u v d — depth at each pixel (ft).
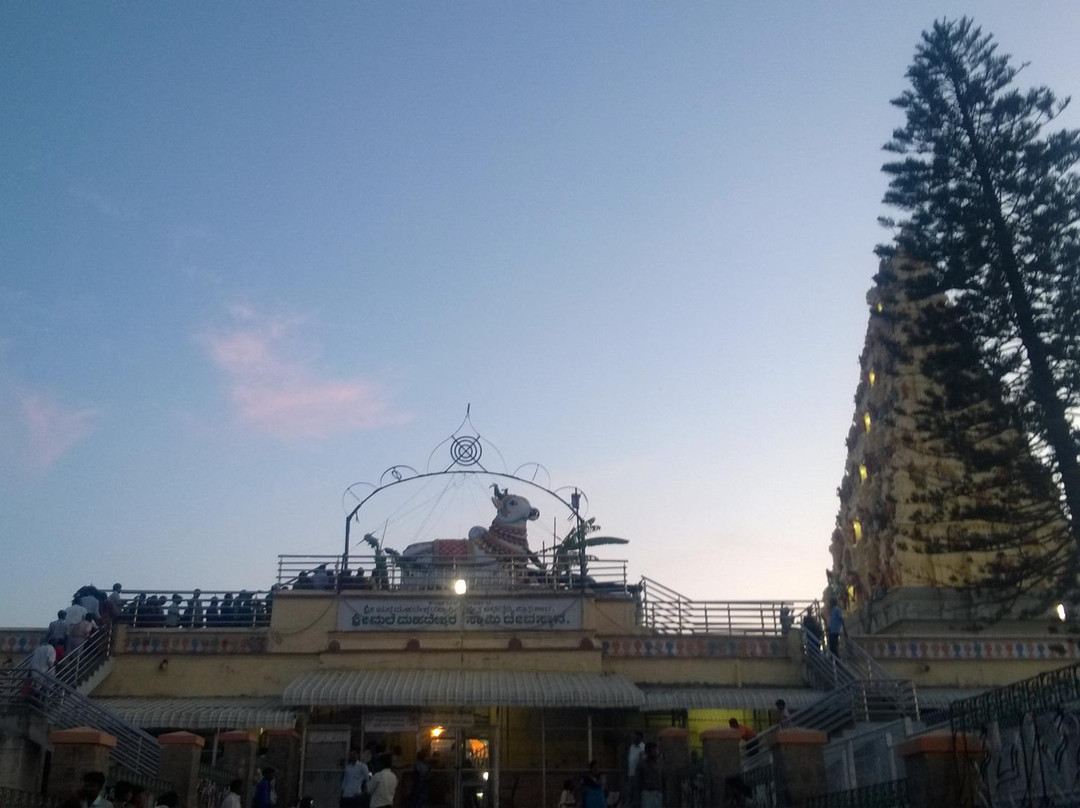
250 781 71.56
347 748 85.76
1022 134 90.99
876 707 72.43
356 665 92.99
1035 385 84.43
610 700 85.97
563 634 94.27
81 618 90.94
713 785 56.13
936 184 91.45
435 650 93.56
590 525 102.99
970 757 35.99
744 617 97.45
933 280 90.22
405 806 78.23
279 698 91.50
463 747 87.66
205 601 97.09
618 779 88.22
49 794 53.47
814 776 48.14
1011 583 84.53
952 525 98.43
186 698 91.45
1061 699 32.60
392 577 98.27
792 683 93.50
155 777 61.00
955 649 94.12
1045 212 87.35
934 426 88.33
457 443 105.40
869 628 116.78
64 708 69.10
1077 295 83.97
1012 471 84.43
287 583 98.37
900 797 38.09
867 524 123.13
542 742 89.51
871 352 129.49
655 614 97.35
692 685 93.40
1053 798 32.50
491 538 113.60
